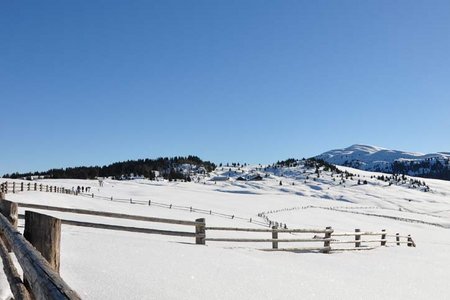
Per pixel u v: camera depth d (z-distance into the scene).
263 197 103.38
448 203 157.50
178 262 7.89
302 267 9.82
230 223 38.59
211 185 188.00
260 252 12.19
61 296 1.75
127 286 5.61
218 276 7.14
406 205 146.50
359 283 8.55
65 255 7.03
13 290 3.04
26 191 38.97
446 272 11.94
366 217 67.12
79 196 55.84
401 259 14.14
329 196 165.75
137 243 9.44
